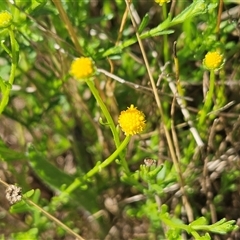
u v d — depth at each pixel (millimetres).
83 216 353
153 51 331
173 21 275
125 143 263
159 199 307
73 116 365
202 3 267
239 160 320
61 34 322
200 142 310
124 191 356
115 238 351
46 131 368
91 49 306
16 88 339
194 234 271
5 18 259
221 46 303
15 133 382
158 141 337
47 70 347
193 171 319
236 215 336
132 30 350
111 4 368
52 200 327
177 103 322
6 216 353
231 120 332
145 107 347
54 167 314
